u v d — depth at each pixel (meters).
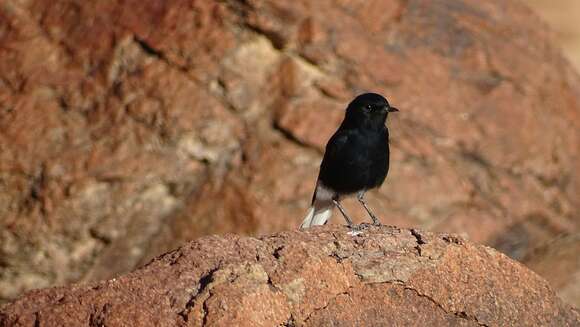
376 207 17.17
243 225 16.70
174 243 16.95
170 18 17.56
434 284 9.57
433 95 18.25
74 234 16.78
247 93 17.34
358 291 9.36
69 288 9.46
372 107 12.84
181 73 17.28
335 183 13.26
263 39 17.56
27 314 9.17
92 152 16.83
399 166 17.53
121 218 16.84
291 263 9.30
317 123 17.25
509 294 9.75
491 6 20.39
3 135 16.86
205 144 17.05
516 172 18.48
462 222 17.66
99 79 17.34
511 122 18.70
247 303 8.81
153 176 16.81
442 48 18.92
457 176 17.86
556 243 18.45
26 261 16.81
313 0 18.06
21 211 16.70
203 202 16.98
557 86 19.94
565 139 19.50
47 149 16.83
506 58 19.45
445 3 19.67
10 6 18.05
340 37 17.89
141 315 8.87
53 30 17.81
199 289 9.06
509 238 18.08
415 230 10.12
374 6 18.64
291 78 17.53
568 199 19.00
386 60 18.12
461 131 18.19
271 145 17.14
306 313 9.10
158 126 16.94
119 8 17.80
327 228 10.25
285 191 16.83
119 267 17.06
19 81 17.36
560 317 9.84
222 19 17.53
